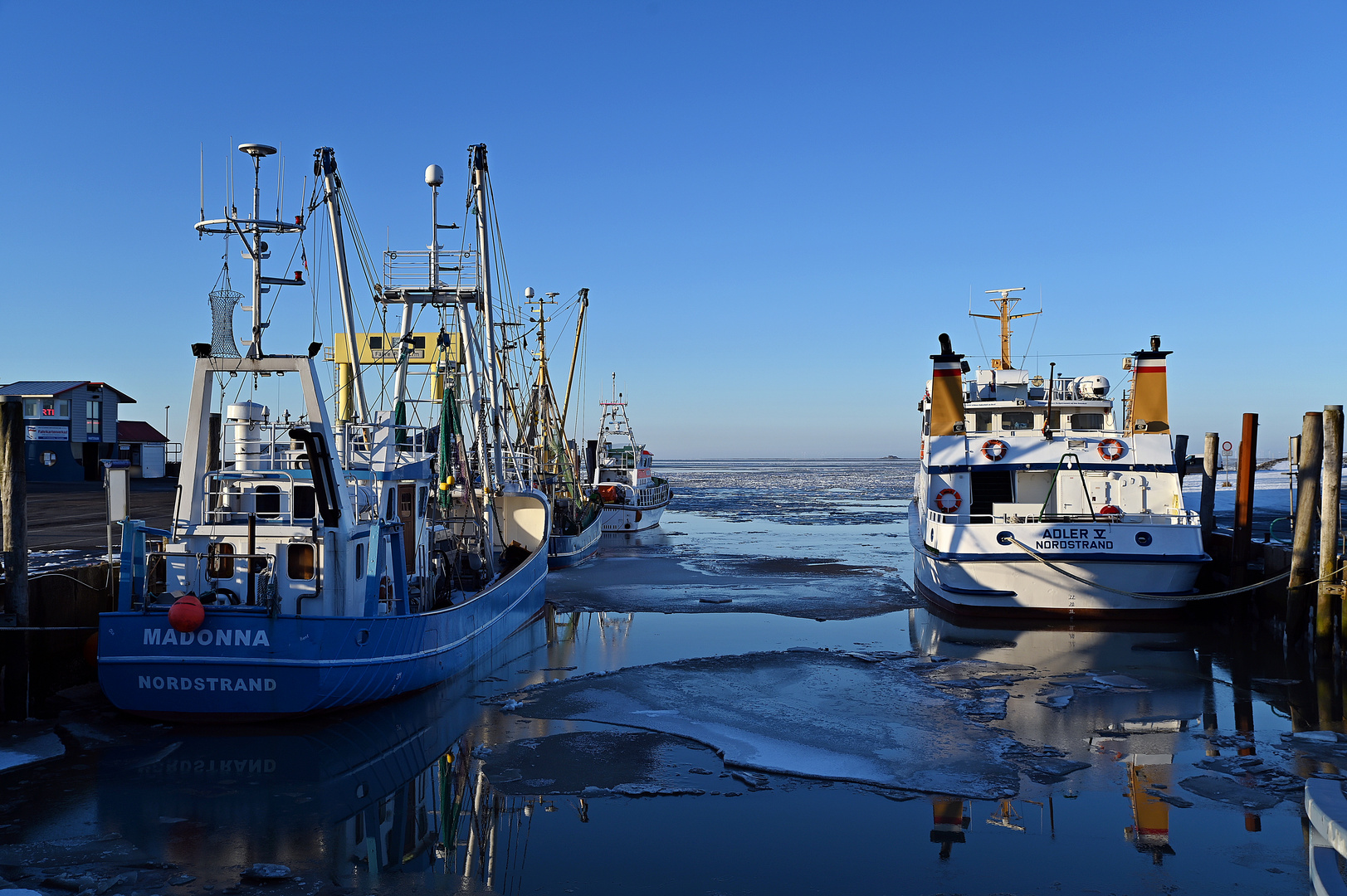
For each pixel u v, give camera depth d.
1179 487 21.41
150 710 12.40
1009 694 14.66
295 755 11.69
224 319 13.17
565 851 9.00
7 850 8.90
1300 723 13.12
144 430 57.59
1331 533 16.52
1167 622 19.86
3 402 12.36
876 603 23.64
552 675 15.98
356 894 8.12
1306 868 8.61
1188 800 10.23
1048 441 22.30
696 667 16.47
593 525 35.59
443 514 20.73
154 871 8.52
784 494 92.56
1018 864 8.69
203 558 12.91
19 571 12.48
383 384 19.23
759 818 9.74
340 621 12.48
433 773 11.12
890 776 10.91
